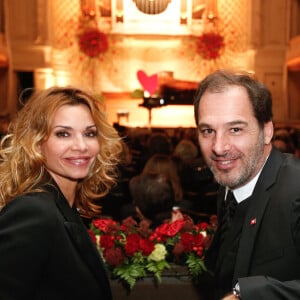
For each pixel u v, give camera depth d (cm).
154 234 195
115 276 182
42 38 955
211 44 961
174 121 1005
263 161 109
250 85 105
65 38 988
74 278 103
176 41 1009
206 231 198
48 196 104
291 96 1001
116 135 125
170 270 184
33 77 973
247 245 103
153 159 292
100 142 124
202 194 314
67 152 111
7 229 95
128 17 1002
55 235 100
